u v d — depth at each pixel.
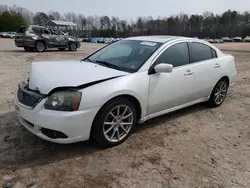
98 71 3.29
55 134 2.83
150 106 3.57
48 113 2.76
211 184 2.63
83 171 2.76
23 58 12.36
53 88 2.80
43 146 3.23
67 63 3.78
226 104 5.29
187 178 2.71
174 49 3.93
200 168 2.90
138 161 2.98
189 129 3.93
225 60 4.89
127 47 4.05
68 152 3.12
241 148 3.40
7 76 7.58
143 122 3.84
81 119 2.83
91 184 2.56
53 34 16.67
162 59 3.70
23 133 3.55
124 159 3.01
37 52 15.80
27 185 2.50
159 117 4.35
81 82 2.91
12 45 24.05
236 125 4.18
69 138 2.86
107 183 2.58
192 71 4.10
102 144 3.18
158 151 3.22
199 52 4.37
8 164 2.82
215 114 4.65
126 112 3.33
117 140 3.30
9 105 4.73
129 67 3.52
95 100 2.90
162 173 2.78
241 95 6.10
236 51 24.58
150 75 3.47
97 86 2.96
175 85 3.83
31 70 3.47
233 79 5.20
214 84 4.68
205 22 95.12
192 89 4.19
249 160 3.11
